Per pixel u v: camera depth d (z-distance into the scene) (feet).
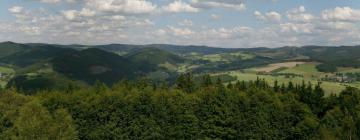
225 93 373.61
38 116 304.50
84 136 359.66
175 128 359.05
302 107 383.45
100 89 413.59
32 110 307.17
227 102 369.09
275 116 376.07
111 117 360.28
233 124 363.76
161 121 358.84
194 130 360.89
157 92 374.43
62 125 311.68
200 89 415.64
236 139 364.58
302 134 368.27
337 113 362.94
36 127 289.94
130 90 404.16
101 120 360.69
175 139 358.43
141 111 361.30
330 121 358.43
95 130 359.25
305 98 416.46
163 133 357.41
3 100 336.08
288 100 395.14
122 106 362.94
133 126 358.02
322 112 409.69
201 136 363.15
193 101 368.68
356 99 402.52
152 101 361.92
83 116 362.33
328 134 326.24
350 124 322.34
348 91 418.31
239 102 372.17
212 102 369.09
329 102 409.90
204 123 364.38
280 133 374.63
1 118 318.65
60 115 320.29
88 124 361.30
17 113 325.62
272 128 373.81
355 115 360.07
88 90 414.82
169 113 361.30
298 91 426.10
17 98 346.95
